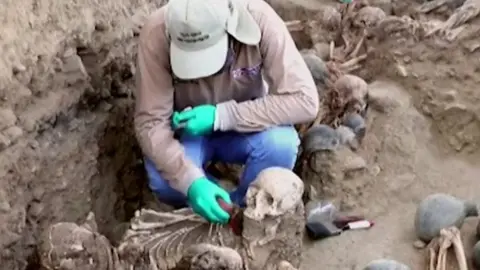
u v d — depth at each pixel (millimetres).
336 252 1945
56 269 1509
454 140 2215
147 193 2113
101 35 1892
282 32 1780
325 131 2064
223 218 1689
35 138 1725
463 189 2107
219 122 1782
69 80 1811
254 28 1727
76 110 1859
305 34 2490
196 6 1651
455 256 1822
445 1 2445
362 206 2070
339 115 2156
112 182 2006
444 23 2270
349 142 2096
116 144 2004
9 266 1646
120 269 1597
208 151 1915
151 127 1788
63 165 1796
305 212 2004
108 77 1941
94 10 1883
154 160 1797
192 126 1776
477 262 1801
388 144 2162
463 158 2203
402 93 2275
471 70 2207
